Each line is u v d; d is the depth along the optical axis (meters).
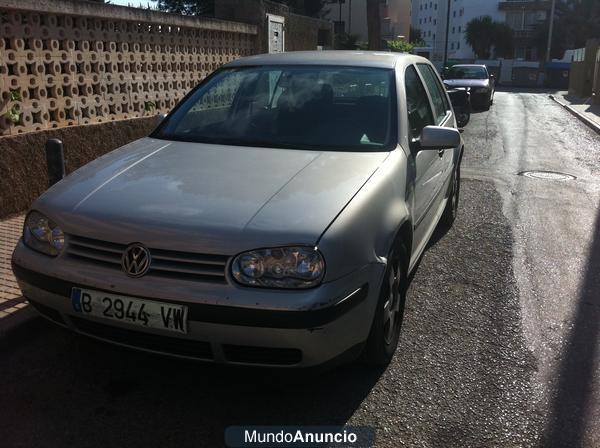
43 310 3.00
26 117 5.90
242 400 3.05
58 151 4.14
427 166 4.16
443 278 4.77
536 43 65.75
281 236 2.57
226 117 3.99
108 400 3.04
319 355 2.61
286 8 12.74
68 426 2.83
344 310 2.65
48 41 6.12
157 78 8.09
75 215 2.84
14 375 3.25
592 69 29.45
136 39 7.56
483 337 3.79
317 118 3.81
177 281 2.58
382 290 3.07
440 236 5.89
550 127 16.05
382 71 4.07
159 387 3.15
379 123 3.72
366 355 3.21
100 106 7.01
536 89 44.38
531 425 2.90
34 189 5.96
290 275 2.54
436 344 3.68
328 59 4.29
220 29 9.55
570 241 5.82
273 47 11.84
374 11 20.16
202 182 3.02
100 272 2.70
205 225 2.63
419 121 4.23
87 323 2.81
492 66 55.12
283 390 3.14
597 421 2.94
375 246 2.91
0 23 5.48
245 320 2.51
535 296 4.46
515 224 6.38
